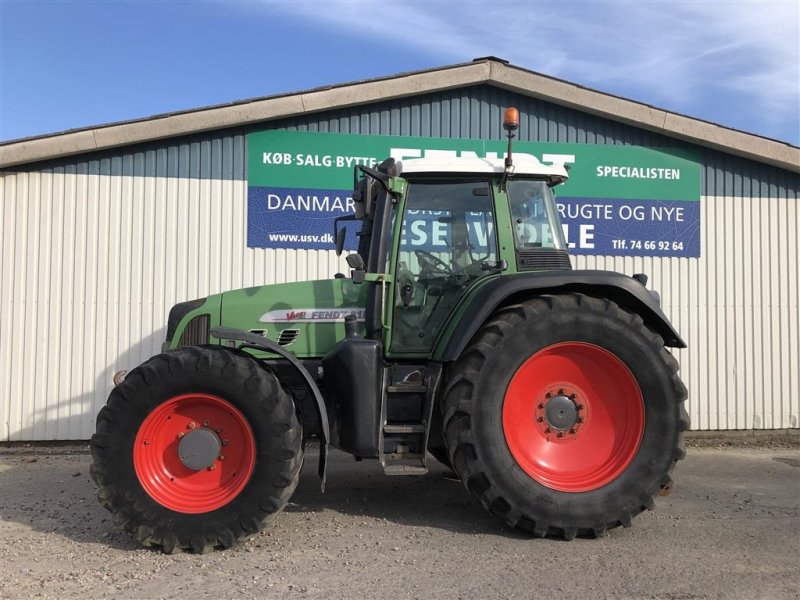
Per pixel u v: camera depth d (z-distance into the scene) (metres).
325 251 7.38
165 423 3.86
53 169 7.04
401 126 7.48
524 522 3.94
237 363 3.81
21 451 6.82
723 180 7.89
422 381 4.36
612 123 7.76
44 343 7.00
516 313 4.03
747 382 7.80
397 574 3.43
